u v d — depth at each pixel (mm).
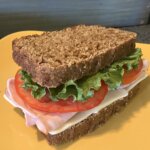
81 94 161
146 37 307
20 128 173
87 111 172
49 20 303
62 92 158
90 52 173
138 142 169
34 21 300
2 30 299
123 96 185
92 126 175
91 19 315
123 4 312
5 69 215
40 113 167
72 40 188
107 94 183
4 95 188
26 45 179
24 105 174
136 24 333
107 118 183
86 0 300
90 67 168
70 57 167
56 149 163
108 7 310
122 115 187
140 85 210
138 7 319
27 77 172
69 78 160
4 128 173
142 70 206
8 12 288
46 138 167
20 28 301
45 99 166
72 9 302
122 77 183
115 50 180
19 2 284
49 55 169
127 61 189
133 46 196
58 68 155
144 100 199
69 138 168
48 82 157
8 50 229
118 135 173
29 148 162
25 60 171
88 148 165
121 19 323
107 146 167
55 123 162
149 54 232
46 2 291
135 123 181
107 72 176
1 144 163
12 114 182
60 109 165
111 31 203
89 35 196
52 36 194
